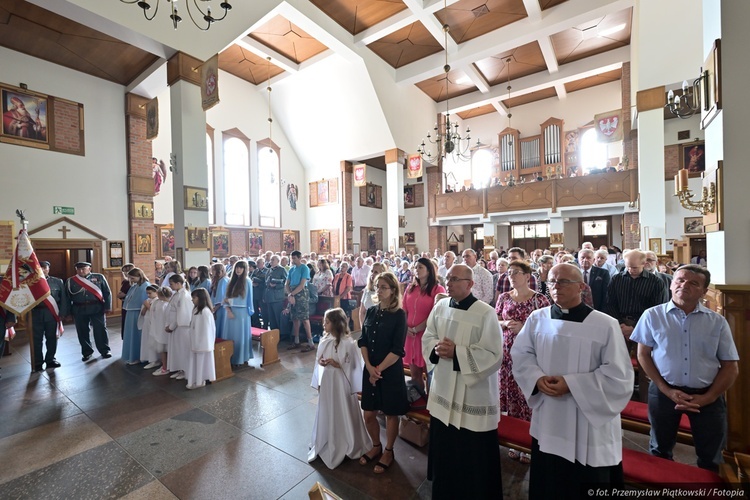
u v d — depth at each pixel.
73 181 8.80
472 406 2.13
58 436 3.30
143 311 5.45
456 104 17.47
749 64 2.54
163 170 12.39
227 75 15.00
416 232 19.05
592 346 1.80
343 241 16.86
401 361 2.77
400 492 2.48
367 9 11.13
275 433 3.32
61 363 5.52
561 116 17.67
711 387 2.13
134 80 9.38
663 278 3.75
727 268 2.60
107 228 9.36
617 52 13.66
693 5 9.33
